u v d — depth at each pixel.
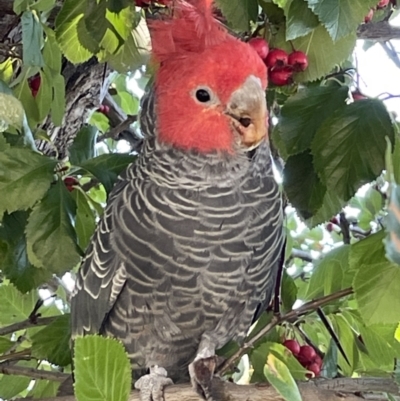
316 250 3.98
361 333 2.15
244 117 1.95
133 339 2.20
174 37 1.99
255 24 2.32
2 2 2.58
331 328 2.20
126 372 1.50
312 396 1.74
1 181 1.99
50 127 2.85
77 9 2.22
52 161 2.08
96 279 2.17
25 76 2.25
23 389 2.62
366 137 1.88
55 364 2.37
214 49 1.95
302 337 2.52
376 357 2.11
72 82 2.94
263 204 2.12
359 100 1.95
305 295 2.41
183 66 1.97
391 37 2.72
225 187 2.05
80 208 2.33
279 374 1.60
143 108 2.19
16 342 2.56
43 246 2.01
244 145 1.99
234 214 2.06
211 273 2.08
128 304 2.14
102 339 1.49
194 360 2.10
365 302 1.56
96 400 1.49
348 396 1.75
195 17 1.96
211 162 2.03
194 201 2.04
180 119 2.00
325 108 2.03
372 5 1.80
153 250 2.06
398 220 1.16
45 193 2.05
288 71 2.25
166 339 2.18
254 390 1.81
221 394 1.82
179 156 2.05
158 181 2.07
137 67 2.23
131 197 2.11
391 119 1.91
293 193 2.07
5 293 2.68
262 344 2.03
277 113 2.35
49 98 2.29
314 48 2.24
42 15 2.29
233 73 1.93
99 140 3.24
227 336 2.26
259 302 2.32
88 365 1.48
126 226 2.09
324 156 1.90
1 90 1.95
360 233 3.44
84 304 2.24
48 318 2.55
